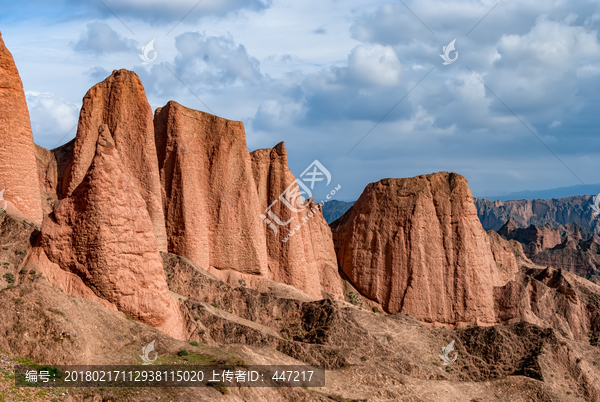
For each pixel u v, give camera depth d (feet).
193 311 169.48
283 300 205.05
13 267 136.15
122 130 192.54
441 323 280.31
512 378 199.11
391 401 162.40
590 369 217.77
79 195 140.15
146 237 144.05
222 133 224.74
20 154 165.27
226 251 219.61
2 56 164.35
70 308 120.98
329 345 183.32
